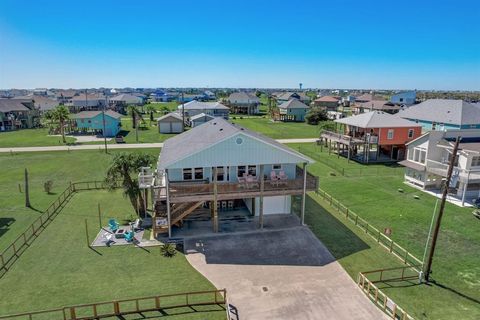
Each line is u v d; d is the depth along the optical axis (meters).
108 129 74.19
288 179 26.59
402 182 39.53
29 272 20.06
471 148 32.91
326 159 51.66
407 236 25.38
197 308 17.20
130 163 27.22
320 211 30.27
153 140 66.94
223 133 27.44
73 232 25.47
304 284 19.25
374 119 51.28
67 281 19.20
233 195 25.31
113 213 29.25
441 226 27.08
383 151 54.75
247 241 24.25
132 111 83.38
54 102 126.38
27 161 49.00
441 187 36.25
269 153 25.53
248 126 87.62
